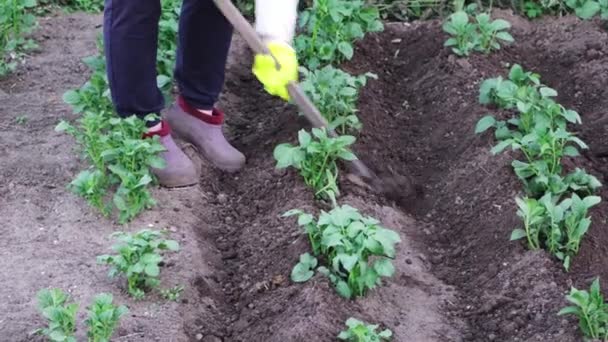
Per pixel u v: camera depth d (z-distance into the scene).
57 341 1.59
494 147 2.07
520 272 1.88
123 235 1.81
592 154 2.32
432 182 2.32
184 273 1.88
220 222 2.13
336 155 2.09
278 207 2.11
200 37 2.17
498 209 2.08
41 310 1.74
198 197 2.16
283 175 2.20
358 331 1.62
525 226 1.92
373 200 2.15
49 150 2.26
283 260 1.93
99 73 2.33
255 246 2.02
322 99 2.29
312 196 2.10
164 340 1.70
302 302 1.77
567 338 1.69
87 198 2.03
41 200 2.08
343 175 2.17
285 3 1.85
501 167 2.17
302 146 2.06
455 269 2.00
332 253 1.85
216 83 2.25
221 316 1.84
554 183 2.03
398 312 1.83
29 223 2.01
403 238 2.08
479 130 2.22
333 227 1.79
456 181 2.24
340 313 1.76
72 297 1.79
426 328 1.80
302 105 2.01
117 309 1.64
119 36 2.01
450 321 1.84
